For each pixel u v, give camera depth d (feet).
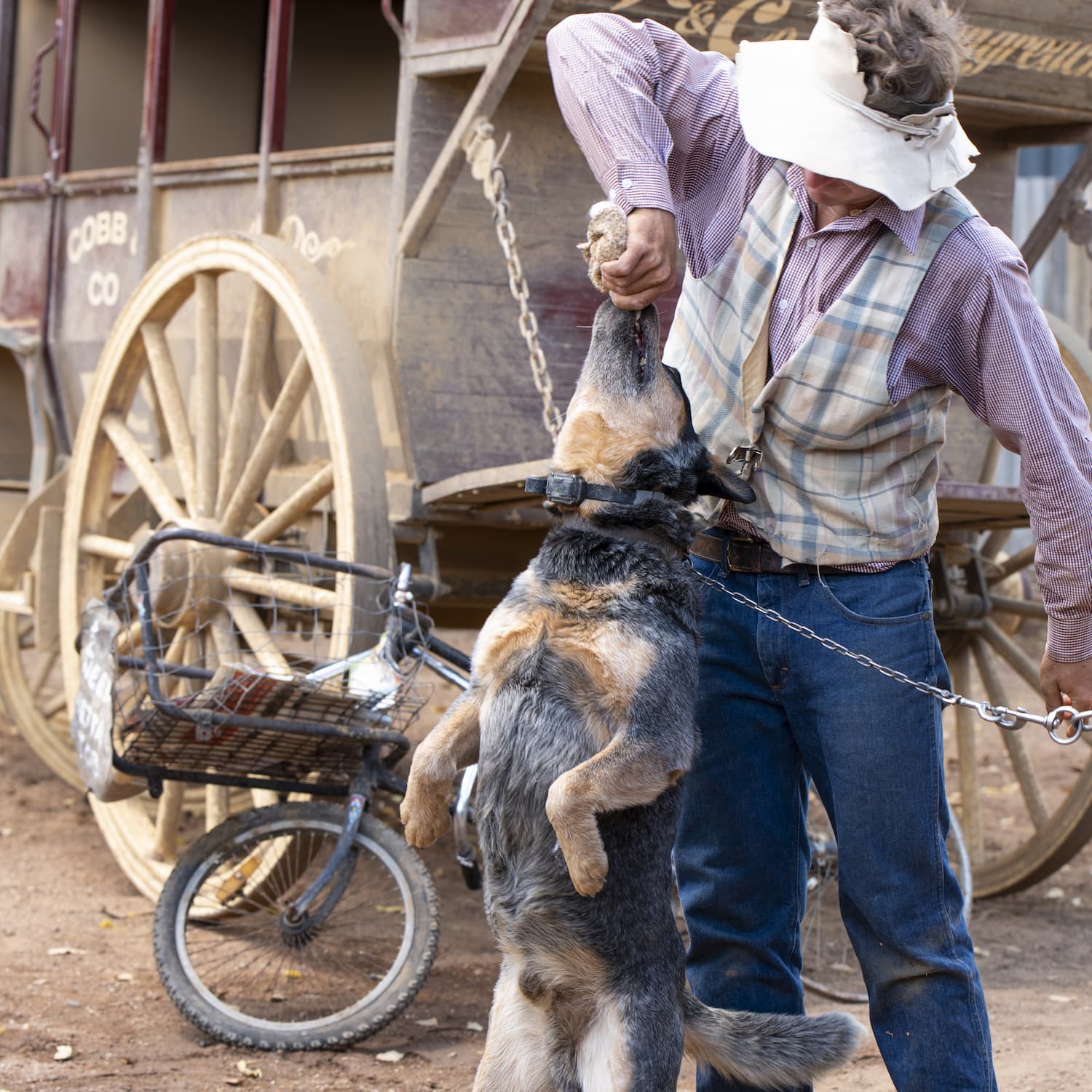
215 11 25.09
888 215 8.02
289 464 17.70
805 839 9.60
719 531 9.24
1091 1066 12.28
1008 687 33.12
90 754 13.08
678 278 15.03
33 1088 11.18
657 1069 8.24
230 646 15.69
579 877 7.63
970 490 13.35
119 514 19.25
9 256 22.72
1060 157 39.93
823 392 8.30
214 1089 11.45
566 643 8.16
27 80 24.22
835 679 8.69
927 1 7.86
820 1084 12.23
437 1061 12.42
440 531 15.69
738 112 8.39
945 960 8.62
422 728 26.11
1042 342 8.16
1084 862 21.29
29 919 16.07
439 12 14.55
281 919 12.96
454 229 14.94
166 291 17.30
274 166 17.34
